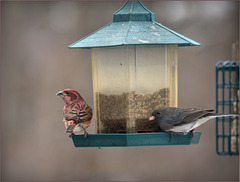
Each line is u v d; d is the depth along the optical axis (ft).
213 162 42.55
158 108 24.17
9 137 43.11
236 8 44.57
